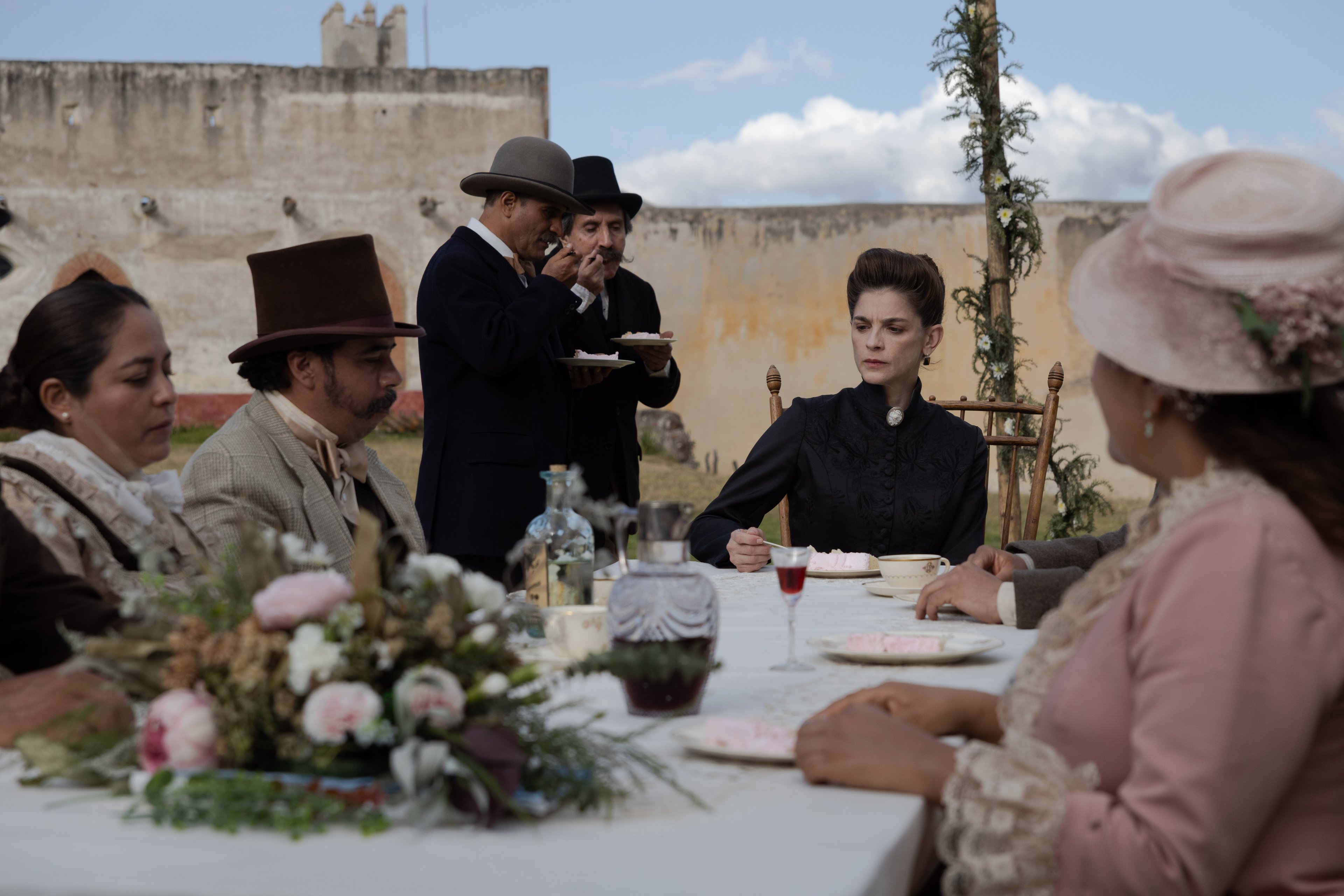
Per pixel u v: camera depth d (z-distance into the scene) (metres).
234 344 18.14
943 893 1.17
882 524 3.39
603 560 2.70
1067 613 1.29
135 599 1.15
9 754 1.27
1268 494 1.14
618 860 0.99
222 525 2.41
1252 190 1.16
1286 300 1.10
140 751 1.11
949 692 1.46
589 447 4.77
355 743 1.05
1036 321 15.38
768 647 2.03
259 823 1.05
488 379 3.78
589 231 4.95
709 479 14.77
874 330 3.39
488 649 1.11
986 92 5.76
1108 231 15.20
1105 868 1.06
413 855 0.99
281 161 18.17
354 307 2.62
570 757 1.13
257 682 1.04
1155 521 1.31
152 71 17.89
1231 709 1.05
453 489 3.76
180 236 18.00
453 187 18.45
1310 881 1.12
